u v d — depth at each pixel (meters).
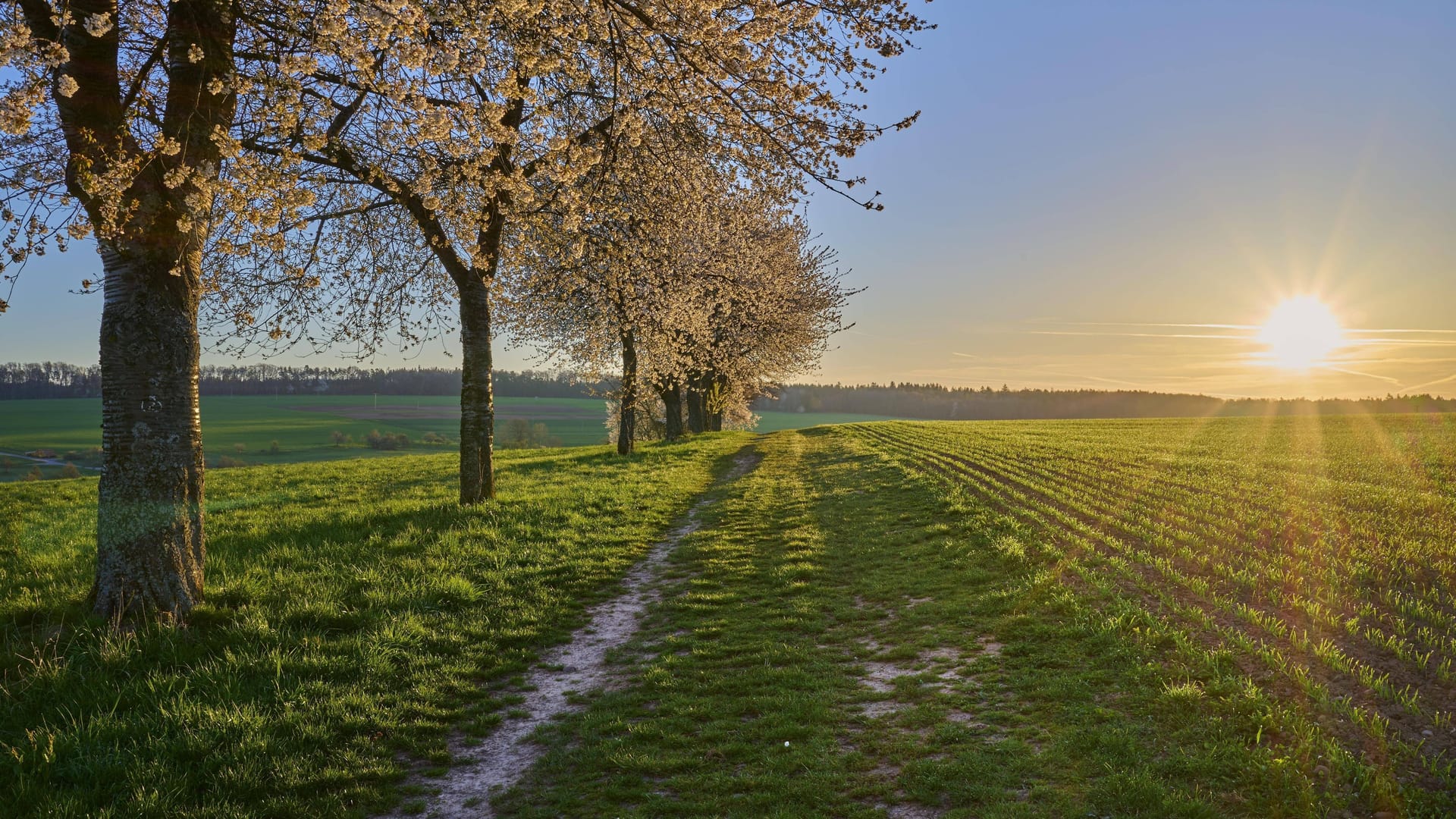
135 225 8.25
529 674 9.37
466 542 14.36
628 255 18.30
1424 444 31.52
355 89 11.38
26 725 6.71
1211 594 9.98
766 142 9.78
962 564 13.23
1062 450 31.84
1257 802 5.36
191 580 9.23
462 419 18.23
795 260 47.31
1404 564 10.87
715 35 9.20
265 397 120.31
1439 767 5.46
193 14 8.23
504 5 7.85
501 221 16.27
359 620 9.93
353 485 24.52
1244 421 51.25
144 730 6.77
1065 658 8.48
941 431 47.91
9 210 6.77
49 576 11.17
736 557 15.26
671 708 8.08
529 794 6.43
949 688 8.13
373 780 6.61
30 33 6.29
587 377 38.00
